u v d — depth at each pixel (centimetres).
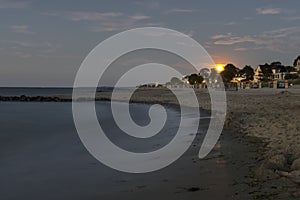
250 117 2472
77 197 809
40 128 2425
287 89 6500
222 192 782
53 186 906
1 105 6512
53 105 6378
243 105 3806
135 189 855
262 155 1185
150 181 927
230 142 1530
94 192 844
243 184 832
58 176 1012
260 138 1577
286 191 751
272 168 955
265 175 892
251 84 8831
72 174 1034
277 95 5031
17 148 1550
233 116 2638
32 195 834
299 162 966
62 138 1888
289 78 9088
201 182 882
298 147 1241
